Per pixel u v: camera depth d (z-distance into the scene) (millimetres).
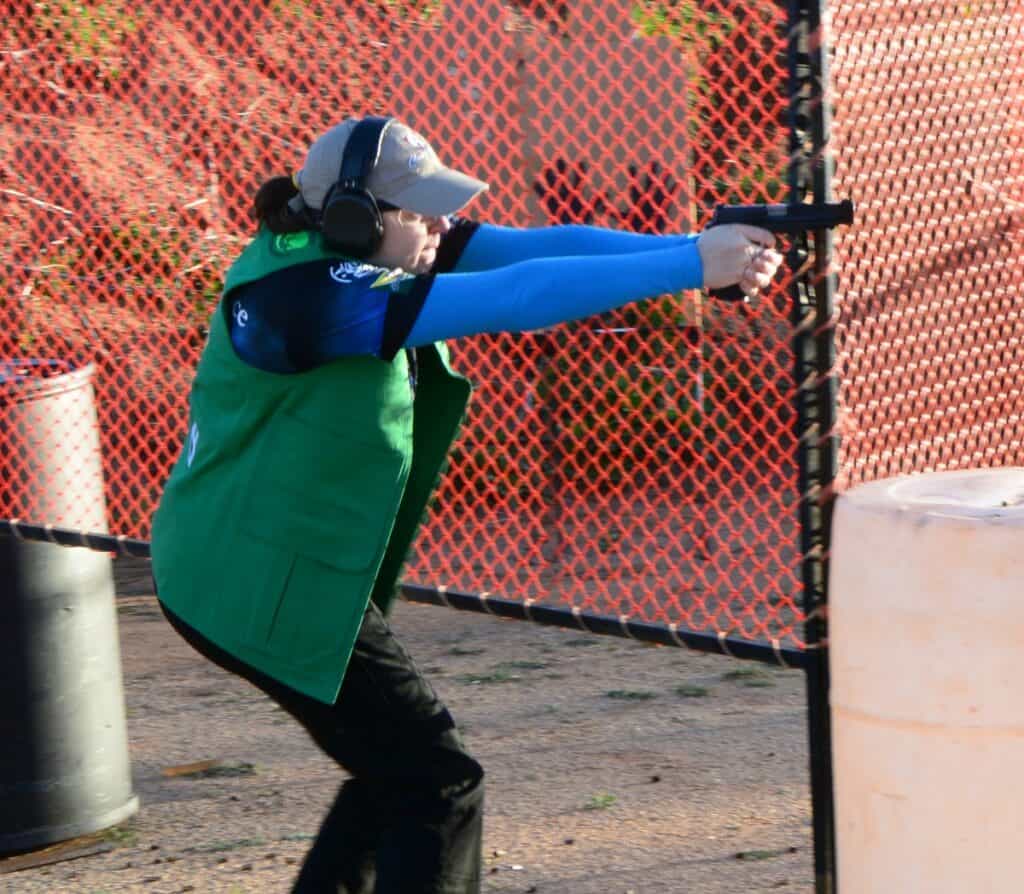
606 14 12211
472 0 13031
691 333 12711
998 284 11859
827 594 10680
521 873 15430
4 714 15750
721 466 12609
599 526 13367
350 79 13914
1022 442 12250
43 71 15898
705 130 11812
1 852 15945
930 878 9859
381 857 10805
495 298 9766
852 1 10633
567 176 12617
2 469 15445
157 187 15445
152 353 15750
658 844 15984
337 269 9984
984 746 9547
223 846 16250
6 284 16453
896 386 11250
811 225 9922
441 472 11305
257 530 10422
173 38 15031
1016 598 9359
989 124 11594
